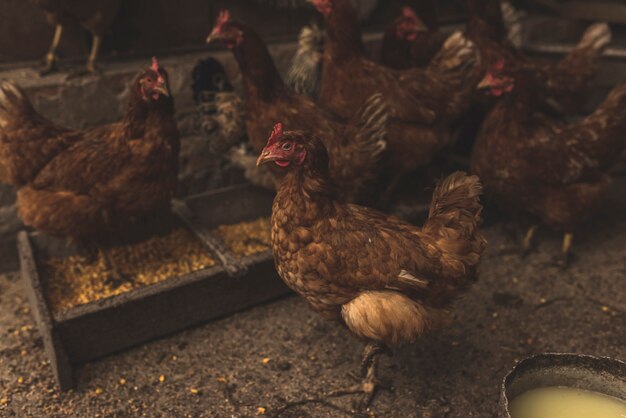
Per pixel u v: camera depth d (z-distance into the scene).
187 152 1.43
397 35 1.38
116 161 1.04
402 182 1.45
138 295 1.04
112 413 0.95
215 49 1.47
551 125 1.25
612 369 0.84
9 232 1.30
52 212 1.06
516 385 0.84
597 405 0.84
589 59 1.44
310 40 1.39
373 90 1.24
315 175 0.83
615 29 1.92
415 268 0.84
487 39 1.43
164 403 0.97
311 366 1.05
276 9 1.54
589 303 1.21
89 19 1.21
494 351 1.08
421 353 1.07
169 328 1.10
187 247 1.29
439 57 1.30
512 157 1.22
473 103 1.46
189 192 1.47
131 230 1.29
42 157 1.06
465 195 0.87
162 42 1.42
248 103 1.19
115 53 1.37
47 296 1.13
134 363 1.05
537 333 1.12
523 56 1.48
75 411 0.96
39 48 1.30
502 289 1.25
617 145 1.24
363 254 0.84
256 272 1.15
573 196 1.24
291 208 0.84
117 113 1.30
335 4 1.21
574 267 1.33
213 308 1.13
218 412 0.95
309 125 1.14
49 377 1.03
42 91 1.21
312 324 1.16
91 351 1.03
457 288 0.89
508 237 1.45
